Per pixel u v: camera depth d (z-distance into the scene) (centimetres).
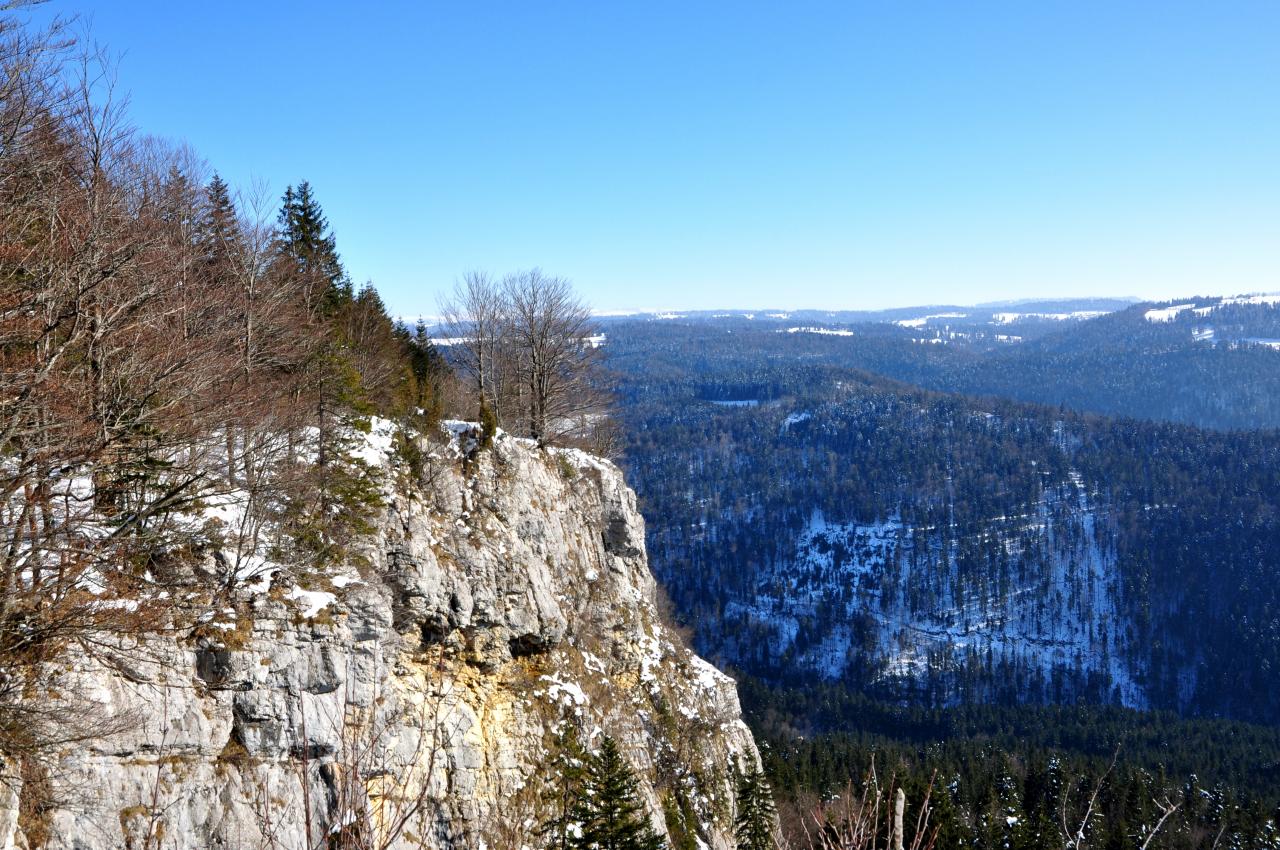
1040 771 6612
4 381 1528
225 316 2339
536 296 4297
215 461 2350
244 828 1870
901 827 597
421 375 4619
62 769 1609
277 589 2128
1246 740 10544
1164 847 5309
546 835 2467
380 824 738
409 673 2484
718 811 3519
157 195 2295
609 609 3562
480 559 2795
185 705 1856
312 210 3722
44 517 1673
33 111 1552
